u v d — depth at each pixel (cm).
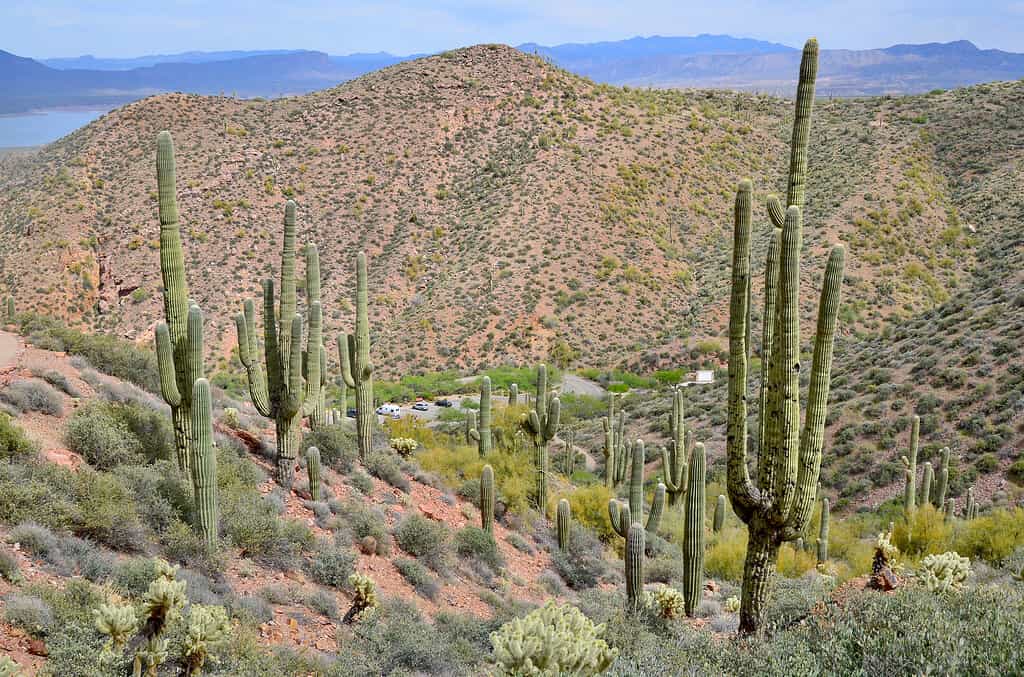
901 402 3297
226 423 1761
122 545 1008
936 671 598
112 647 682
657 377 6122
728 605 1412
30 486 967
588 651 577
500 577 1575
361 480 1697
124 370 1853
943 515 1850
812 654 685
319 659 933
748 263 891
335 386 4350
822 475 3108
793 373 862
